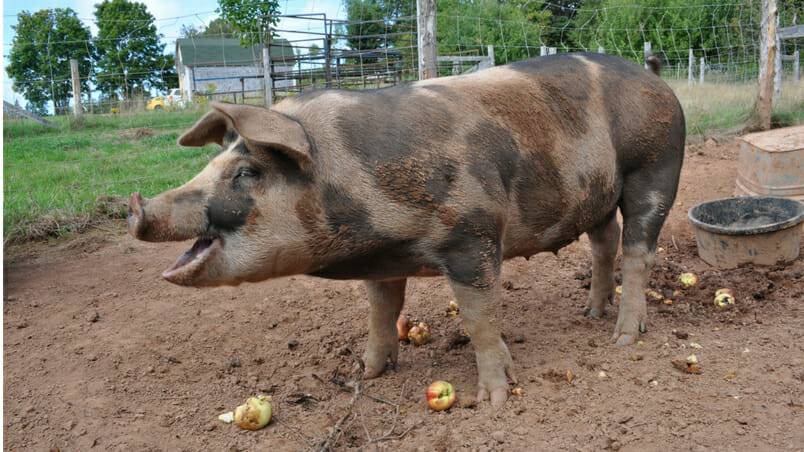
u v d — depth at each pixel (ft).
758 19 47.32
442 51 57.52
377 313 13.76
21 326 17.07
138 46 112.88
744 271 18.12
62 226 25.04
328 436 11.27
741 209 20.31
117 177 32.65
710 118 38.47
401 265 11.86
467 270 11.70
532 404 12.11
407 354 15.12
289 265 11.15
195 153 39.65
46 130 50.60
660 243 21.65
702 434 10.82
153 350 15.71
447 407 12.22
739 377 12.50
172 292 19.47
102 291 19.58
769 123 36.14
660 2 59.57
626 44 60.34
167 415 12.78
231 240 10.63
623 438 10.90
